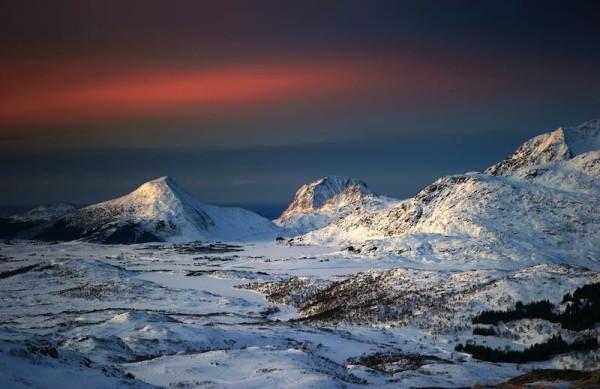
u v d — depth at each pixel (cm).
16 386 4847
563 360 8806
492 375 8081
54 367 5731
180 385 6184
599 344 9106
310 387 5984
